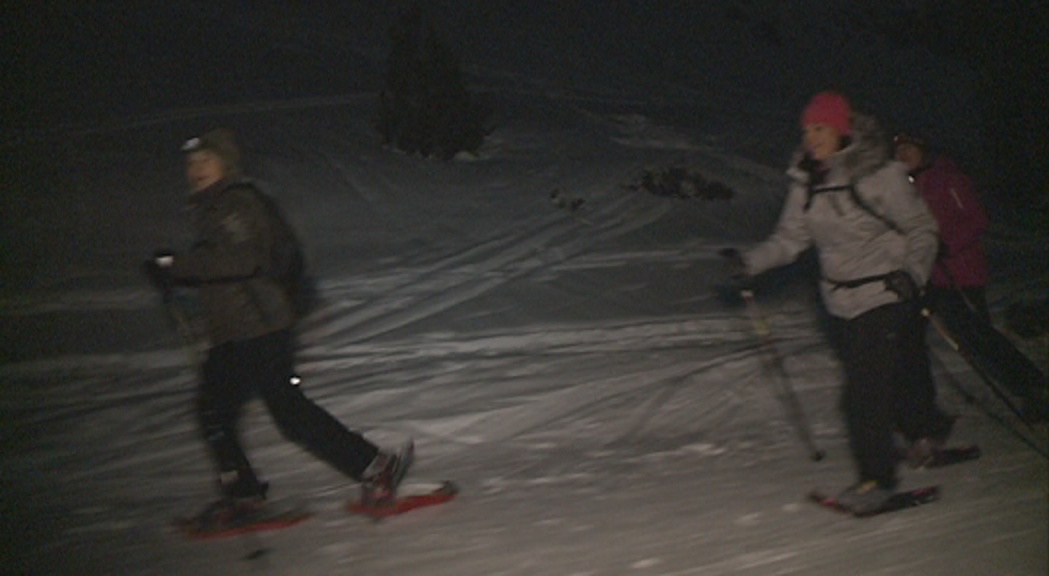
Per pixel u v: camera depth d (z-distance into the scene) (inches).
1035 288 463.5
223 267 197.0
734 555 184.2
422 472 246.1
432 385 321.4
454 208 561.6
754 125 823.7
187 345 209.8
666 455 253.8
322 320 398.9
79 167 595.2
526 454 259.6
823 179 198.8
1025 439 253.6
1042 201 663.8
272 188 569.6
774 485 225.5
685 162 698.2
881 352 198.4
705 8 1165.1
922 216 194.5
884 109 946.7
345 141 665.6
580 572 178.9
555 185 613.6
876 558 180.9
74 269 450.6
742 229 548.4
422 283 443.2
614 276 456.4
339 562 189.2
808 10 1182.9
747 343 367.2
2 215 518.3
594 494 223.9
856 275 198.1
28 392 328.8
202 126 681.0
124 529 214.1
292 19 977.5
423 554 191.0
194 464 260.5
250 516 212.5
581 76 926.4
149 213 525.3
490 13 1076.5
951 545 185.6
